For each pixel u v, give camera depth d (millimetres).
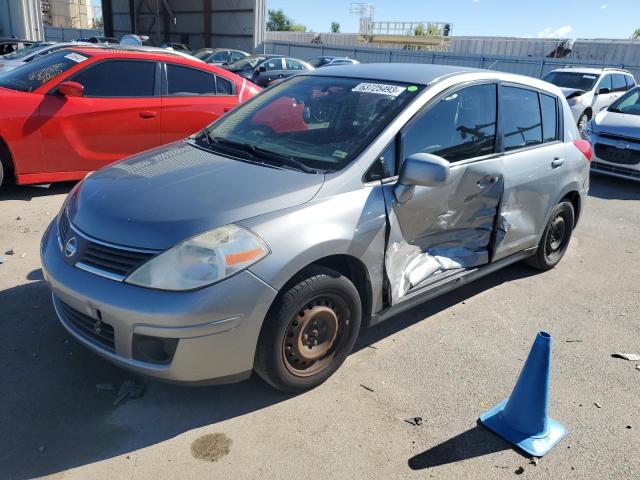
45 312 3633
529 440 2746
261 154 3279
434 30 46500
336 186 2938
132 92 6285
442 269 3617
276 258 2586
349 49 33375
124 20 37969
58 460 2469
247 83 7348
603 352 3715
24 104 5613
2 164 5812
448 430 2816
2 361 3107
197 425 2734
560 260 5379
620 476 2592
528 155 4164
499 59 29172
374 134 3188
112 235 2604
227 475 2436
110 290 2492
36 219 5324
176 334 2436
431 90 3455
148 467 2455
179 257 2469
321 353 2996
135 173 3113
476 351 3592
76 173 6074
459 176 3531
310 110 3600
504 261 4309
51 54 6504
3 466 2414
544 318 4148
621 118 8953
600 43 32969
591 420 2980
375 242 3041
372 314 3217
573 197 4941
